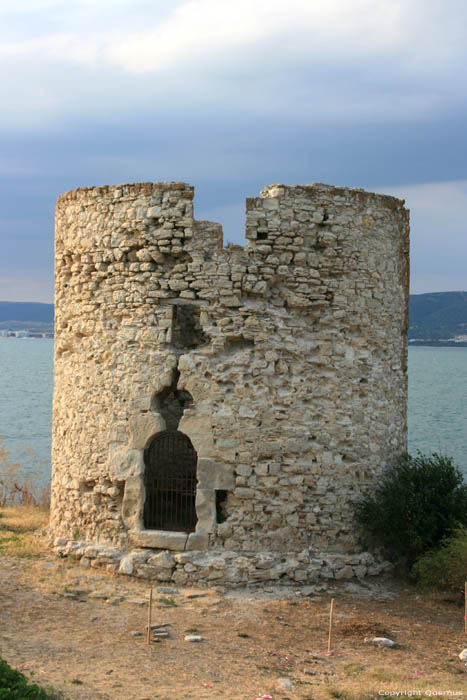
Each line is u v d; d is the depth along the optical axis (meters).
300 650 11.73
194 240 15.62
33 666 10.45
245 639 12.11
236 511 15.20
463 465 36.34
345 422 15.96
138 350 15.70
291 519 15.33
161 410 16.97
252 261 15.48
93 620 12.67
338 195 16.08
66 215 17.33
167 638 11.96
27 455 41.53
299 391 15.57
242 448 15.21
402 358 18.14
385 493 16.09
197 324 15.98
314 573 15.14
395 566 16.08
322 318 15.85
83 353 16.66
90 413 16.33
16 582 14.55
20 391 84.50
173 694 9.69
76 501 16.48
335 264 15.92
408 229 18.17
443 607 14.12
